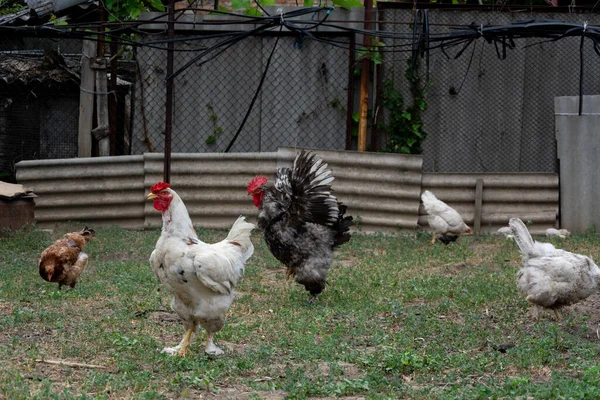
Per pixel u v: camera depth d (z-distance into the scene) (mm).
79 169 13594
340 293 9141
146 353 6418
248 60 13875
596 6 14742
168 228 6184
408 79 13844
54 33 11602
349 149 13859
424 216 13648
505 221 13727
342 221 9039
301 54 13820
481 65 13867
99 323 7441
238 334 7242
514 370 6305
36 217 13562
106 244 12047
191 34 13836
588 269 7695
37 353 6297
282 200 8742
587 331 7730
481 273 10352
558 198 13789
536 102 14055
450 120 13969
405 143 13961
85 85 13758
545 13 13711
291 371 6000
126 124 15109
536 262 7797
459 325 7738
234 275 6309
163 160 13570
